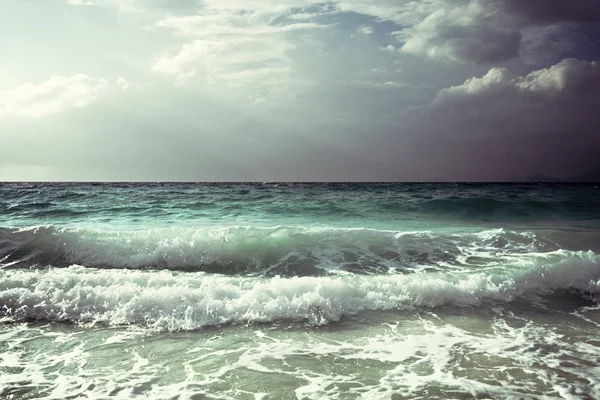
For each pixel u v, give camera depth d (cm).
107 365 441
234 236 936
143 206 1984
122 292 613
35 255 870
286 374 421
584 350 485
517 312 619
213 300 597
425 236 986
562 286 725
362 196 2762
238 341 507
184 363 447
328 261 857
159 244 890
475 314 609
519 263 796
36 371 426
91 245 898
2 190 3362
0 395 376
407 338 520
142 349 482
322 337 522
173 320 559
